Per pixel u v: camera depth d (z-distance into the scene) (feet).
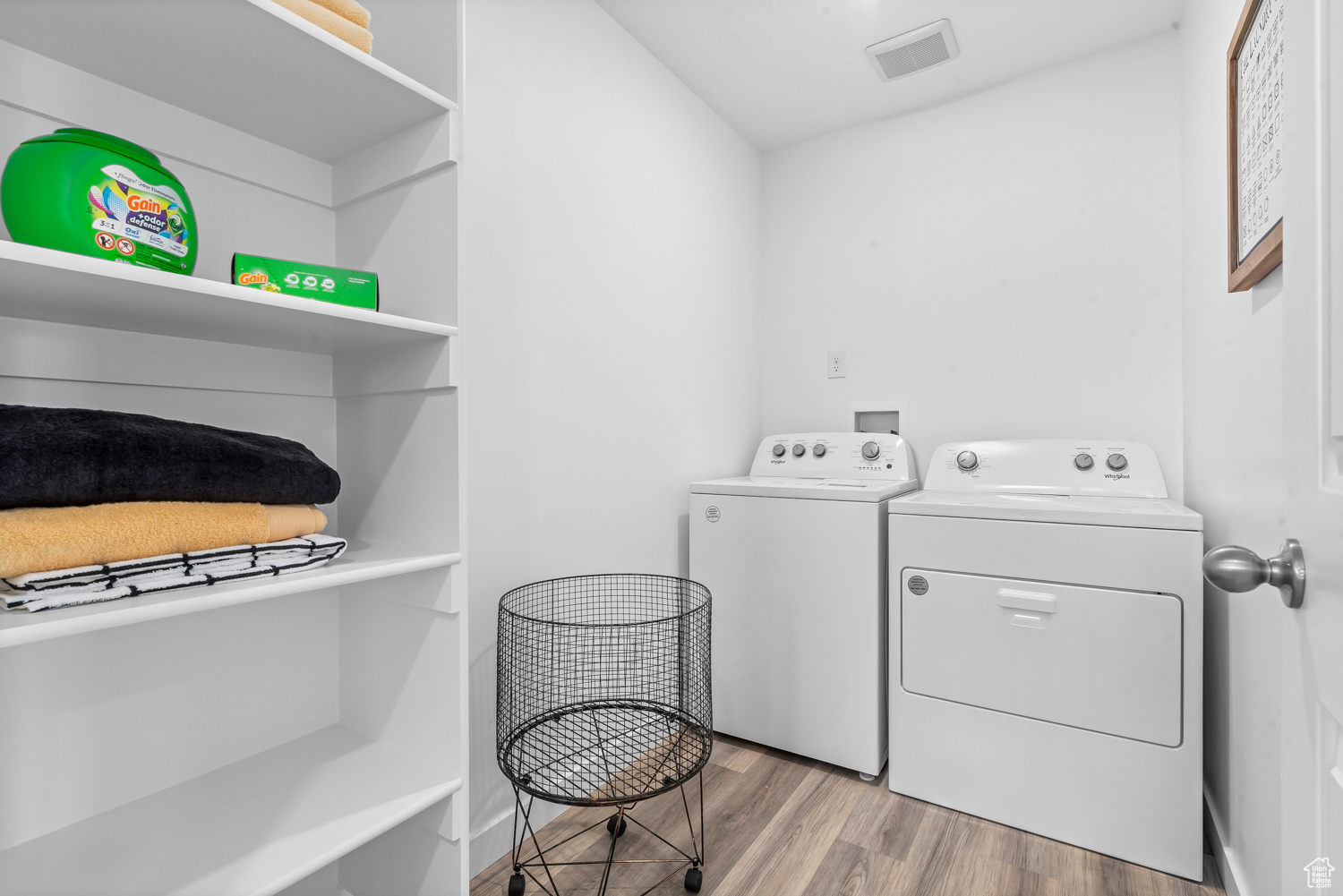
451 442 3.33
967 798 5.24
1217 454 4.71
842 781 5.80
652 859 4.66
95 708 2.98
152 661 3.18
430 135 3.36
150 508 2.40
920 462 7.52
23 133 2.76
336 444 4.01
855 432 7.84
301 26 2.58
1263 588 3.52
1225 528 4.45
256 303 2.54
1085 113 6.66
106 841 2.78
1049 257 6.83
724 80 7.02
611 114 6.01
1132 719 4.65
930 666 5.40
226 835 2.83
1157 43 6.32
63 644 2.89
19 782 2.76
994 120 7.13
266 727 3.63
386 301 3.67
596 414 5.80
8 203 2.30
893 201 7.73
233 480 2.62
